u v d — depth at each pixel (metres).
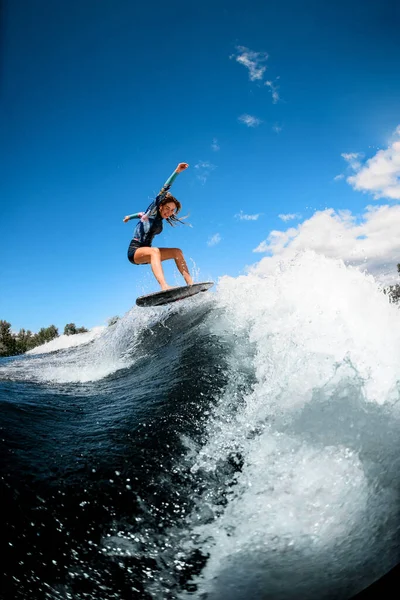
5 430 2.24
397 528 1.48
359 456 1.84
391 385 2.18
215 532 1.67
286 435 2.09
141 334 5.09
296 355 2.61
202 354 3.30
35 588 1.42
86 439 2.27
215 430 2.27
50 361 6.32
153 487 1.88
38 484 1.82
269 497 1.79
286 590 1.38
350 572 1.39
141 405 2.69
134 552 1.59
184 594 1.43
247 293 4.12
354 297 3.06
